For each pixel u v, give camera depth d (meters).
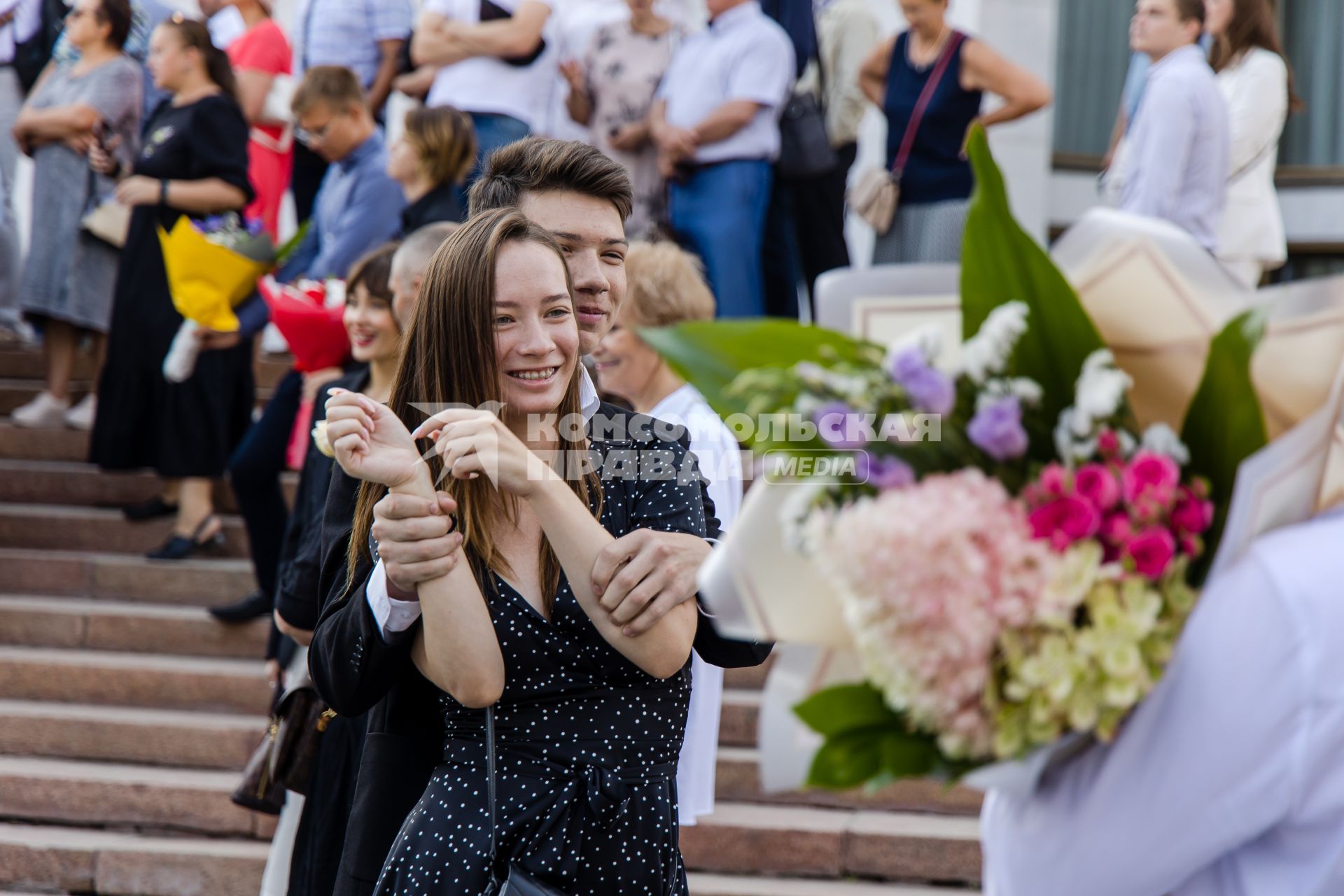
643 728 2.05
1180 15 4.63
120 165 6.10
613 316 2.55
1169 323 1.36
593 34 5.68
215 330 4.75
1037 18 7.09
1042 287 1.35
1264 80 5.00
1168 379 1.37
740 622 1.42
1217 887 1.39
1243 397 1.33
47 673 5.03
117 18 6.09
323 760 2.69
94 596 5.50
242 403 5.55
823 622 1.39
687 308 3.04
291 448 4.55
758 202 5.28
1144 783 1.31
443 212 4.34
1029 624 1.28
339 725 2.68
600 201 2.48
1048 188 7.47
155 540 5.72
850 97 5.86
